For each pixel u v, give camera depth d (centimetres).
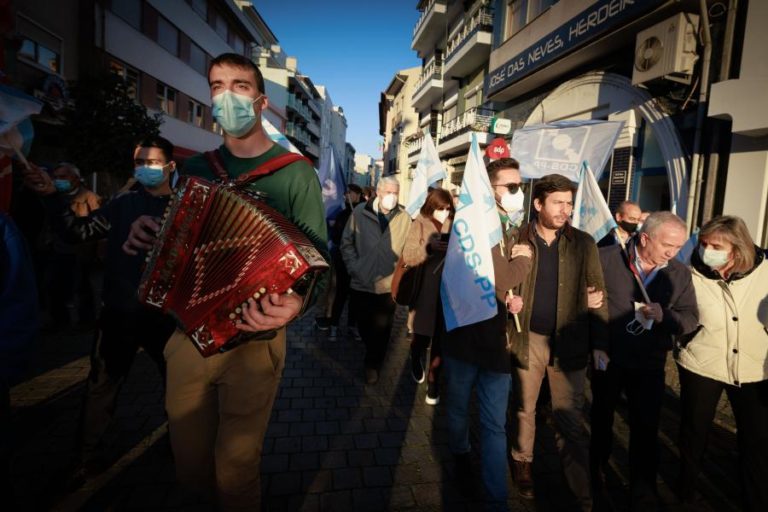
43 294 616
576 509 259
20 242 170
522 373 263
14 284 166
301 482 275
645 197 841
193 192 162
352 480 279
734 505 268
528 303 259
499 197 282
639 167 852
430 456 310
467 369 260
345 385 429
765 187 598
